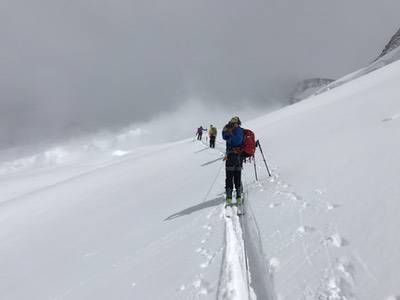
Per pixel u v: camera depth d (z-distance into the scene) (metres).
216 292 4.12
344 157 8.57
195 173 14.85
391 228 4.40
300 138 15.00
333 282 3.63
